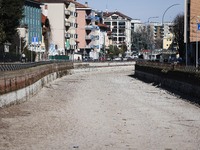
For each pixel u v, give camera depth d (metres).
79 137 18.77
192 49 91.00
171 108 30.77
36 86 41.56
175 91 44.84
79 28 138.88
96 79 71.56
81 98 38.22
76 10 137.38
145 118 25.39
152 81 61.69
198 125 22.73
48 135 19.08
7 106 27.98
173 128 21.67
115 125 22.47
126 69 114.75
